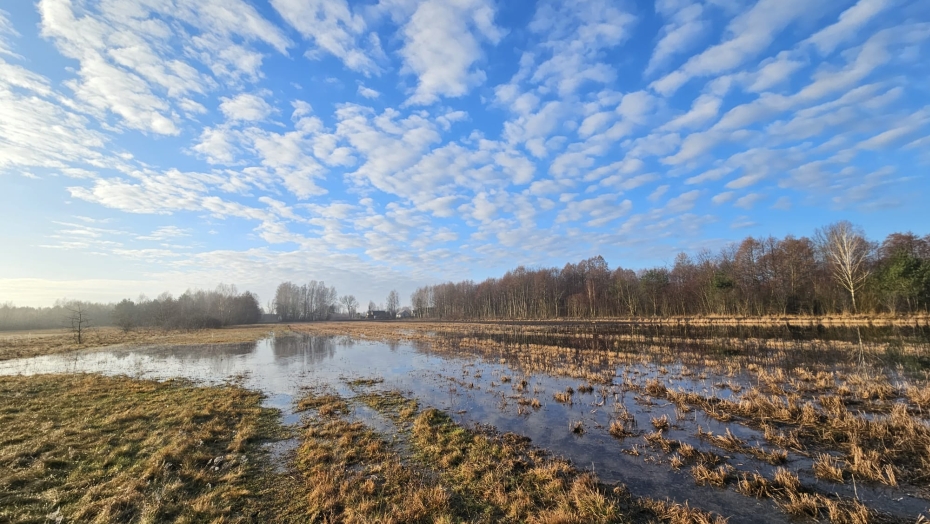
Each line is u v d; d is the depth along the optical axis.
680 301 62.62
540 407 14.20
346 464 9.43
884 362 19.66
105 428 12.02
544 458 9.62
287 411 14.70
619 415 12.88
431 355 29.69
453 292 128.38
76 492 7.86
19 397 16.70
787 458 9.04
